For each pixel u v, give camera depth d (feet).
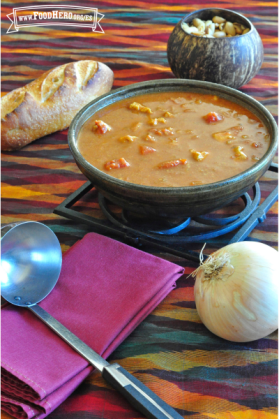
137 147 3.66
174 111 4.11
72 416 2.59
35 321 3.04
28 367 2.61
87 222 3.96
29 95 5.07
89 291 3.22
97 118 4.04
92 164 3.49
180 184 3.26
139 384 2.52
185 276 3.55
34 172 4.91
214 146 3.64
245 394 2.69
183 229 4.02
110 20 7.72
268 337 3.04
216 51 5.18
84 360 2.70
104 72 5.63
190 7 7.95
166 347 3.00
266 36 7.02
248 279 2.67
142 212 3.34
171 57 5.63
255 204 4.04
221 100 4.20
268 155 3.26
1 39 7.32
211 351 2.96
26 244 3.21
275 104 5.61
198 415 2.58
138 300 3.07
